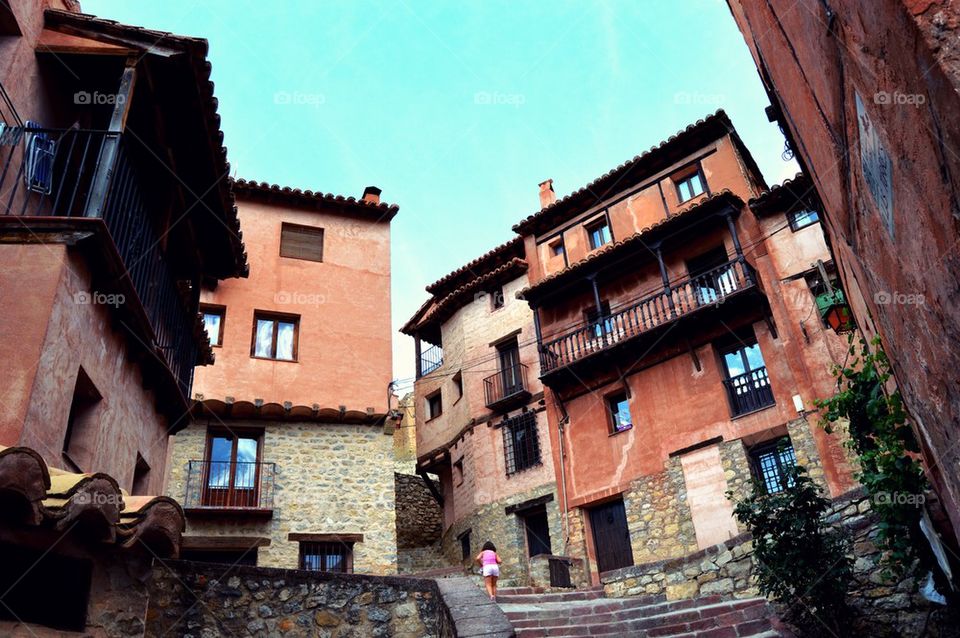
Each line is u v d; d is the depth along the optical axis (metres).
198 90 7.96
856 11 2.88
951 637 7.70
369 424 16.38
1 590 4.06
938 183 2.54
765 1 5.24
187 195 9.59
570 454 18.44
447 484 23.88
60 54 7.35
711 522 15.17
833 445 14.05
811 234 16.08
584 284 19.59
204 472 14.85
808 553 8.60
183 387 9.69
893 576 8.47
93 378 6.68
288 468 15.29
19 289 5.69
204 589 6.57
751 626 8.80
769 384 15.60
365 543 15.05
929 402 4.47
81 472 6.59
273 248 17.59
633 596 12.67
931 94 2.35
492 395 21.44
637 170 20.08
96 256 6.26
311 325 16.95
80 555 4.46
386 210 19.09
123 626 4.67
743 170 18.16
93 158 8.02
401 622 7.38
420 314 26.69
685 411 16.53
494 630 6.41
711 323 16.75
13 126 6.63
